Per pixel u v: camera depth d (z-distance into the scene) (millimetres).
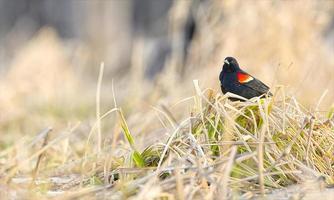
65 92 22703
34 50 22891
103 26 44312
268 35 15555
